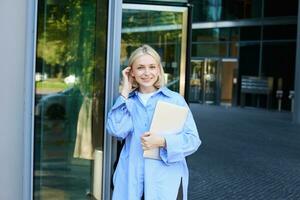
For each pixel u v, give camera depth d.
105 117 3.41
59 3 3.52
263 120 18.22
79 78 3.60
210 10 26.20
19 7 3.25
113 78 3.42
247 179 7.98
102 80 3.51
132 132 2.92
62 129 3.62
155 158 2.87
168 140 2.82
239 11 25.09
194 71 26.72
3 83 3.26
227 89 25.88
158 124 2.86
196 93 26.61
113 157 3.42
